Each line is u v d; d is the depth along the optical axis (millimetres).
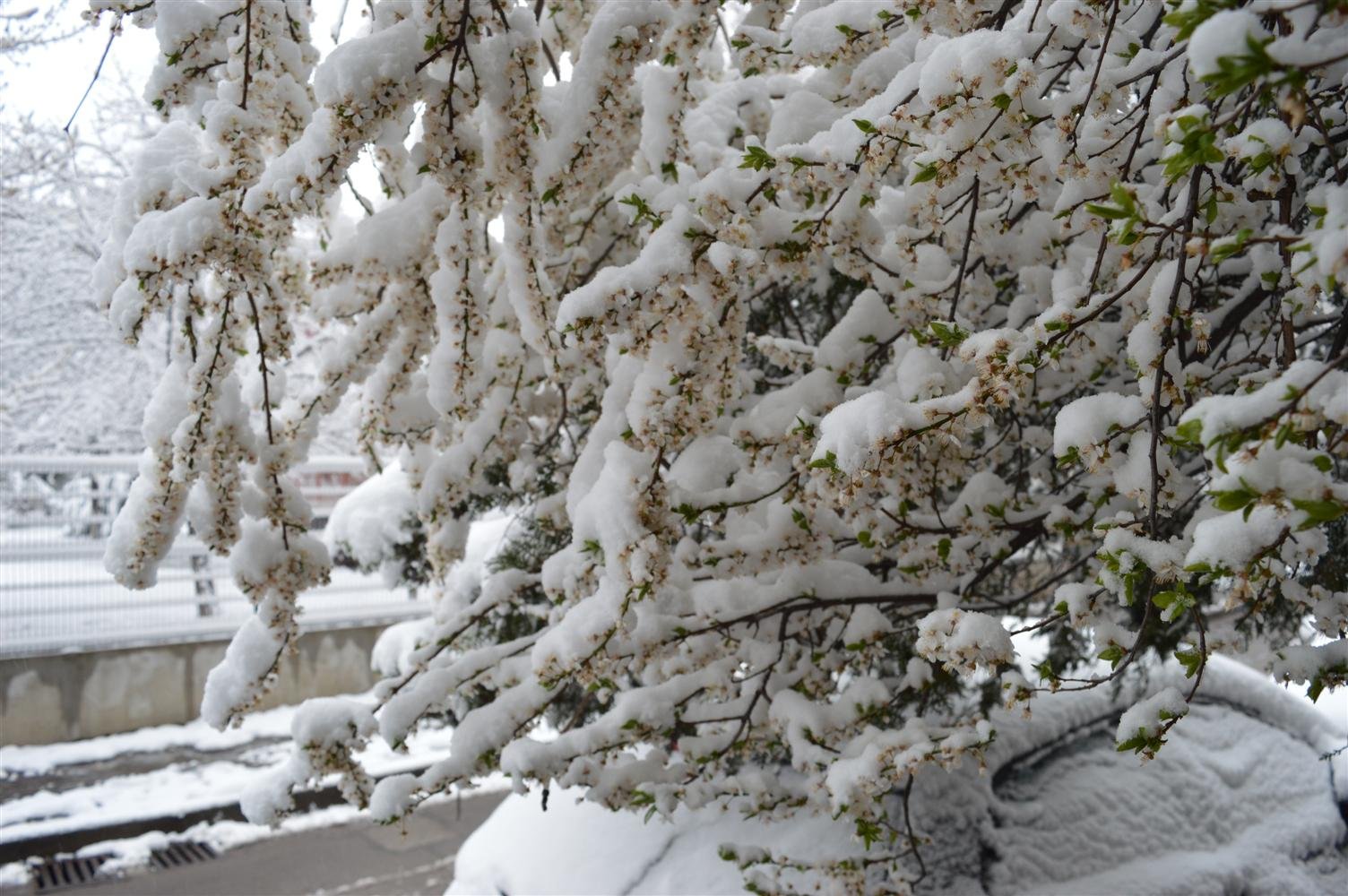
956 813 3480
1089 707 4113
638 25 2559
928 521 2979
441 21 2338
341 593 11773
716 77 4352
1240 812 4082
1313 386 1291
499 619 4695
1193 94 2277
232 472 2865
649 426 2443
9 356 15180
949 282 2957
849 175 2396
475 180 2574
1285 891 3830
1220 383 2777
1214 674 4617
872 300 3094
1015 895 3336
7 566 9852
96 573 10258
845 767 2602
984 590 3693
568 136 2619
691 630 2953
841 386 3043
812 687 3215
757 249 2525
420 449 3779
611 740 2998
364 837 8086
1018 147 2174
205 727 10453
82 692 10031
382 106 2326
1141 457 1989
